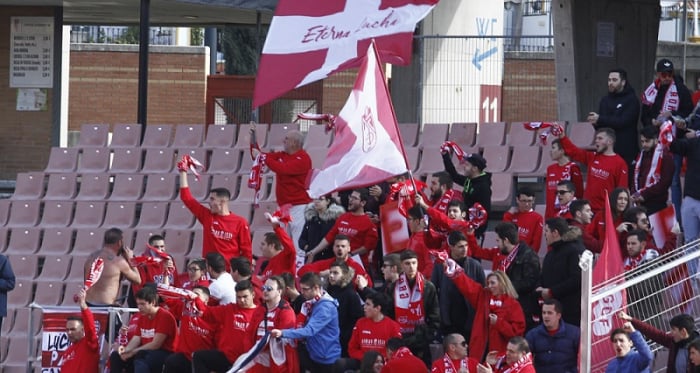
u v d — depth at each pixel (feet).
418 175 164.76
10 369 170.50
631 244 109.91
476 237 132.98
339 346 117.70
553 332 105.81
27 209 185.78
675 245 118.83
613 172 127.65
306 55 136.15
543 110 248.32
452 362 106.52
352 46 135.33
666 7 273.54
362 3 136.05
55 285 177.58
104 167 187.21
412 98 198.08
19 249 182.70
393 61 134.92
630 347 98.68
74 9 221.25
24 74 214.48
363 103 113.39
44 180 189.16
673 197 133.18
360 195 133.18
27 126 214.69
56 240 181.68
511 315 108.37
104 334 131.85
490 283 109.09
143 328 126.72
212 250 134.62
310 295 116.88
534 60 248.93
